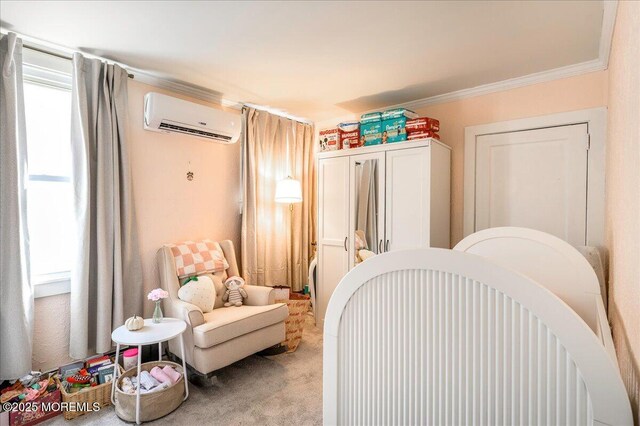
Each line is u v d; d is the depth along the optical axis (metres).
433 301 0.75
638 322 0.77
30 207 2.31
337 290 0.91
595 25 1.93
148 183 2.81
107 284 2.39
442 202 2.95
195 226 3.15
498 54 2.32
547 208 2.65
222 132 3.10
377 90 3.05
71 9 1.80
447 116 3.16
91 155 2.39
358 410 0.89
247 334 2.43
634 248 0.89
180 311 2.32
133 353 2.31
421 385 0.78
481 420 0.70
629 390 0.84
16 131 2.04
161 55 2.38
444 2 1.72
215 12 1.83
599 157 2.42
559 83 2.59
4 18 1.90
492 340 0.68
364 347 0.87
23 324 2.04
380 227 3.05
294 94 3.17
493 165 2.90
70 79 2.38
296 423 1.92
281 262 3.77
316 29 2.00
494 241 1.60
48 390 2.00
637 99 0.89
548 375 0.62
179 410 2.03
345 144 3.34
